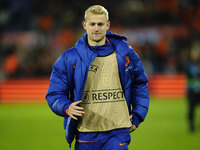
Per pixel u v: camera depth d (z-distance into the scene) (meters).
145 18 74.44
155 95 63.75
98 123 11.46
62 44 72.75
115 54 11.66
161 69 67.88
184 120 35.81
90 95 11.48
